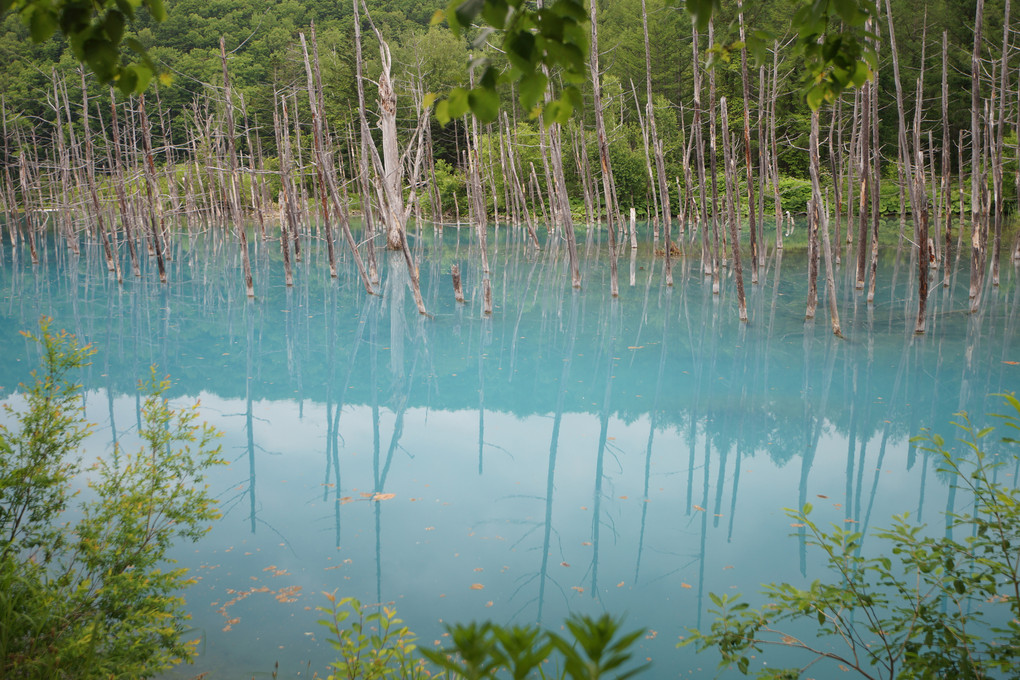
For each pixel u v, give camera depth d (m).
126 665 3.06
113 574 3.41
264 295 18.45
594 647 0.92
